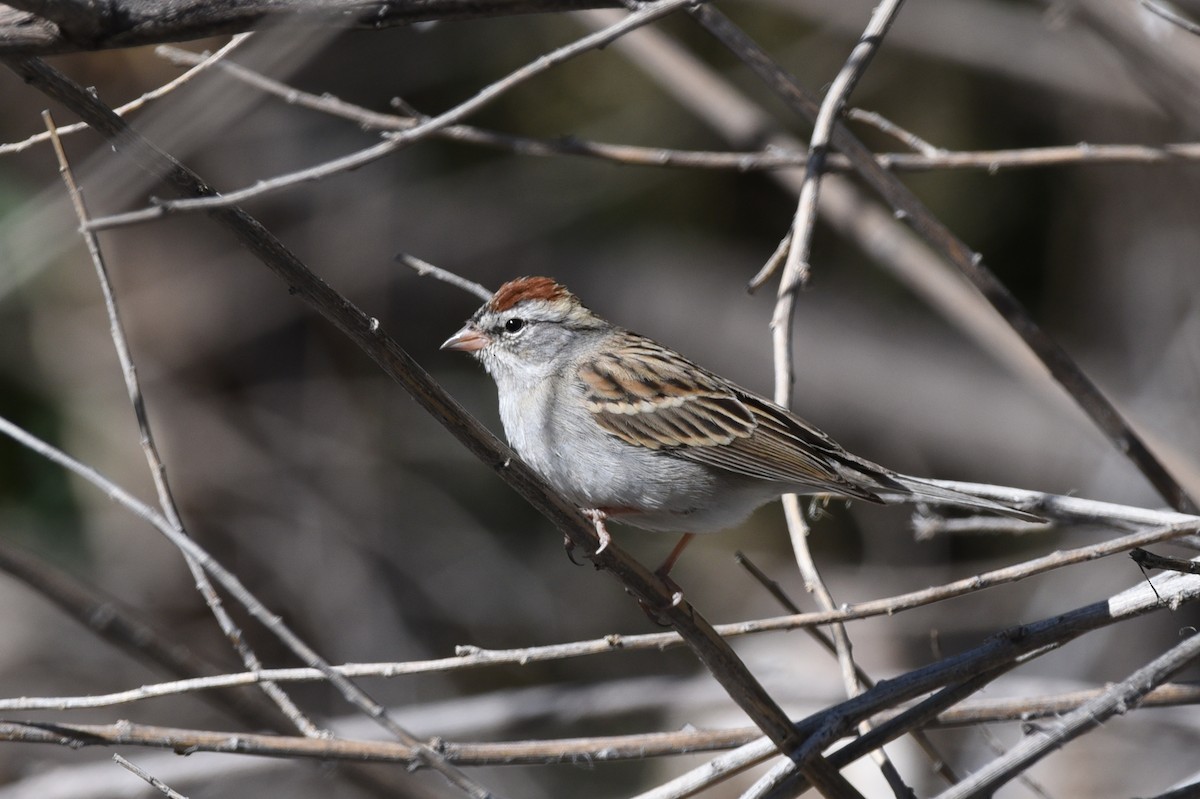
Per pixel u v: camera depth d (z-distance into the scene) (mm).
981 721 6645
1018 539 13070
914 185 13867
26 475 11867
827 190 10398
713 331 14719
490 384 14094
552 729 11609
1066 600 12242
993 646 5891
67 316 12766
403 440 13766
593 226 14742
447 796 11156
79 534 11891
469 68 13961
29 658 11602
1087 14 7215
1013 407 14375
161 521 5531
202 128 6531
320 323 14000
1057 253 13945
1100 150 7812
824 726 5859
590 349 7723
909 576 12914
